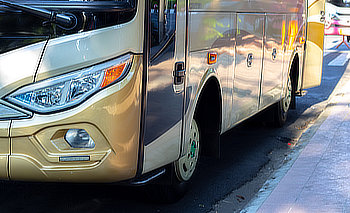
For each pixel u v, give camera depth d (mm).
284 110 9680
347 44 29844
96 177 4379
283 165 7289
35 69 4199
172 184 5516
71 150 4285
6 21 4211
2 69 4223
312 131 9383
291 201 5527
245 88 6965
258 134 9250
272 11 8078
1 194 5805
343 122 9555
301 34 10258
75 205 5551
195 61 5344
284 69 9133
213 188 6293
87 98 4207
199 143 6016
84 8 4203
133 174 4535
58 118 4184
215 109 6062
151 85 4559
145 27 4422
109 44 4242
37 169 4277
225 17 6094
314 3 10898
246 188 6348
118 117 4301
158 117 4727
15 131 4211
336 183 6105
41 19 4180
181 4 4984
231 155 7812
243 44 6766
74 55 4195
